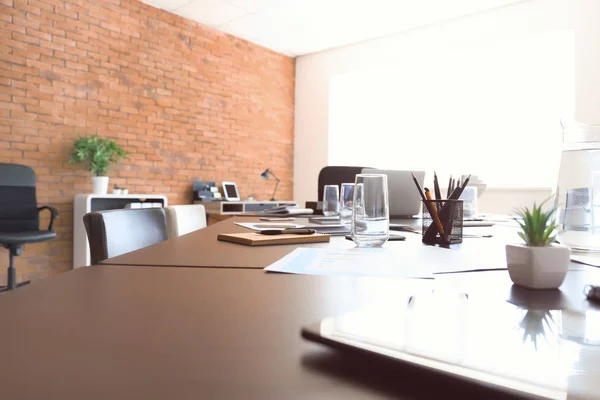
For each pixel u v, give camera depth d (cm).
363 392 25
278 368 29
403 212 212
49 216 383
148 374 27
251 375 27
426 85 516
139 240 117
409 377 26
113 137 429
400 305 41
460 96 489
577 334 32
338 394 25
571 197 90
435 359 26
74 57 398
